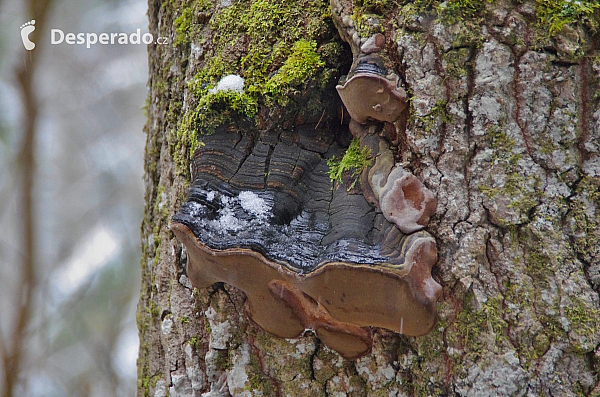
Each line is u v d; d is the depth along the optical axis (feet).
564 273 10.59
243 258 10.60
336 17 10.67
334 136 10.78
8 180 29.60
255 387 10.81
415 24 10.60
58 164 35.42
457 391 10.61
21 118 22.45
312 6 10.75
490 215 10.60
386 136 10.67
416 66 10.61
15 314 21.43
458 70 10.60
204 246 10.62
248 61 10.76
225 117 10.77
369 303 10.54
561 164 10.60
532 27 10.60
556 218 10.59
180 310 10.89
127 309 26.08
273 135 10.77
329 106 10.74
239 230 10.64
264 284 10.64
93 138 35.19
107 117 35.45
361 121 10.67
